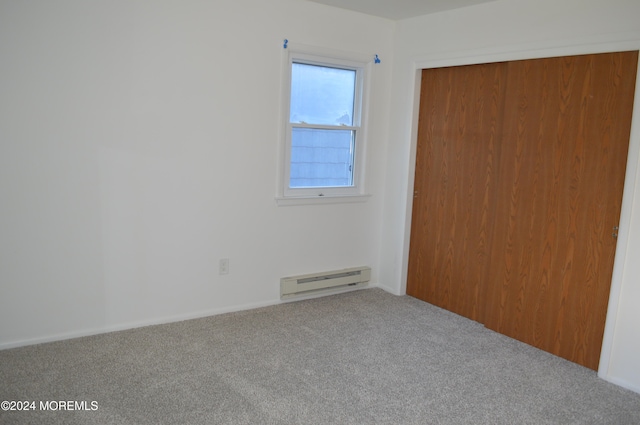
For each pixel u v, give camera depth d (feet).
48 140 9.65
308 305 13.21
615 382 9.63
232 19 11.32
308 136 13.20
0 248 9.50
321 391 8.84
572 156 10.23
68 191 9.98
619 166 9.52
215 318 11.96
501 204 11.60
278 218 12.82
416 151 13.82
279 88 12.24
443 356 10.50
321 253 13.78
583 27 9.80
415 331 11.78
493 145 11.92
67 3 9.47
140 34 10.28
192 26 10.85
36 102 9.44
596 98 9.77
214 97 11.35
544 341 10.99
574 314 10.41
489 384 9.40
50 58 9.45
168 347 10.27
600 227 9.88
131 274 10.93
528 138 10.96
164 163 10.95
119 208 10.57
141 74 10.41
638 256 9.19
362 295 14.24
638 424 8.27
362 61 13.55
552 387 9.40
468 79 12.35
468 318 12.79
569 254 10.41
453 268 13.08
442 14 12.56
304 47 12.42
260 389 8.80
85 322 10.57
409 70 13.53
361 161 14.17
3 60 9.05
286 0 11.98
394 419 8.10
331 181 13.89
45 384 8.59
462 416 8.29
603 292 9.93
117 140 10.34
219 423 7.73
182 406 8.14
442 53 12.64
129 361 9.57
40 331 10.12
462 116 12.57
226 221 11.99
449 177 13.01
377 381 9.30
